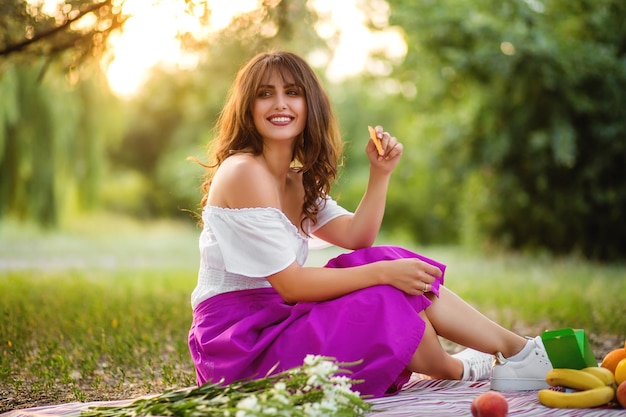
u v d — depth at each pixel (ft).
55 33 21.66
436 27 43.45
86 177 61.26
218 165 11.96
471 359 12.28
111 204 99.40
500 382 11.35
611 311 21.08
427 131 53.16
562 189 45.78
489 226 49.90
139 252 57.31
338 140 12.18
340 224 12.62
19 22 21.35
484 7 42.96
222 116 12.13
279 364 10.54
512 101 44.98
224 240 11.02
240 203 11.00
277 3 24.68
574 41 41.16
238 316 11.10
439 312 11.25
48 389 13.79
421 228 75.77
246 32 24.52
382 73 53.36
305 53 27.63
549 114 43.65
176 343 17.49
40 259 46.73
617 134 42.60
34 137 57.06
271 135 11.41
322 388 9.29
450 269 40.47
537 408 10.09
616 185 44.39
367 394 10.50
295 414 8.75
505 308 24.44
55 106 56.75
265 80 11.43
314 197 12.17
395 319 10.54
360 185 76.95
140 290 28.53
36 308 21.61
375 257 11.27
